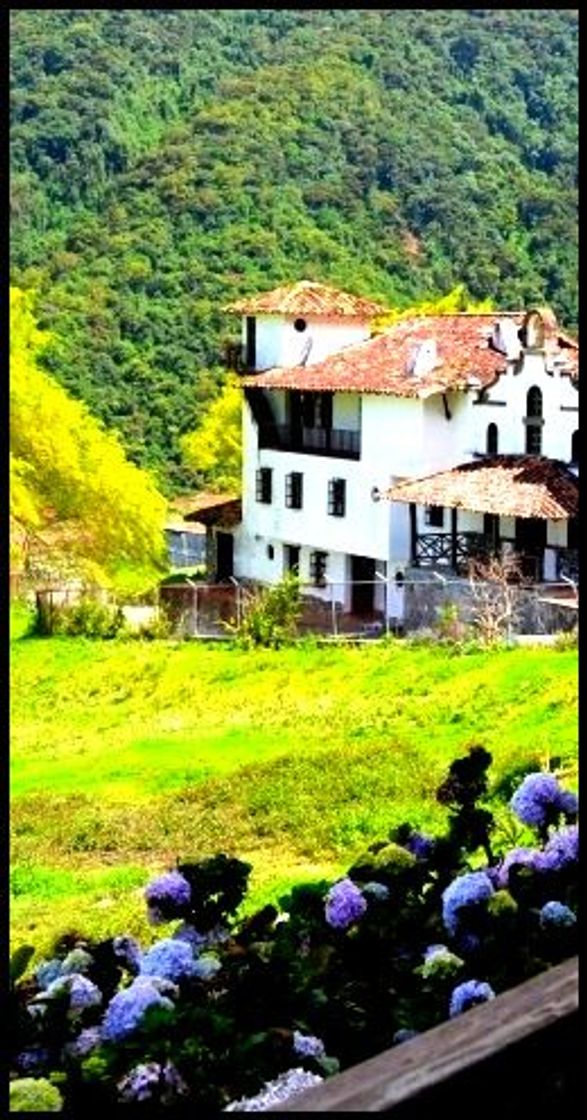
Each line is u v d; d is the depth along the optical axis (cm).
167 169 10719
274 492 6944
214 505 7500
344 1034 712
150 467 9531
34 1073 678
